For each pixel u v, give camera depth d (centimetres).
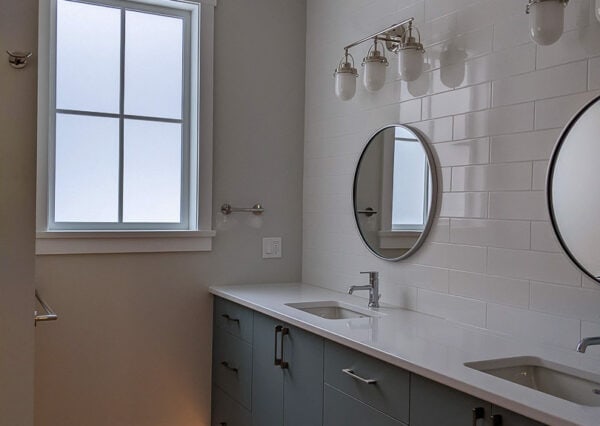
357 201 279
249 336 266
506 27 202
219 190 309
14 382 151
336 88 262
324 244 309
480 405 141
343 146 293
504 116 202
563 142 179
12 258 150
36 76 152
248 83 315
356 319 224
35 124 152
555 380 166
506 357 169
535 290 190
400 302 252
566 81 180
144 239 289
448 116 227
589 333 173
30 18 151
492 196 206
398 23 244
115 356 286
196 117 303
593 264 170
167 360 298
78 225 285
